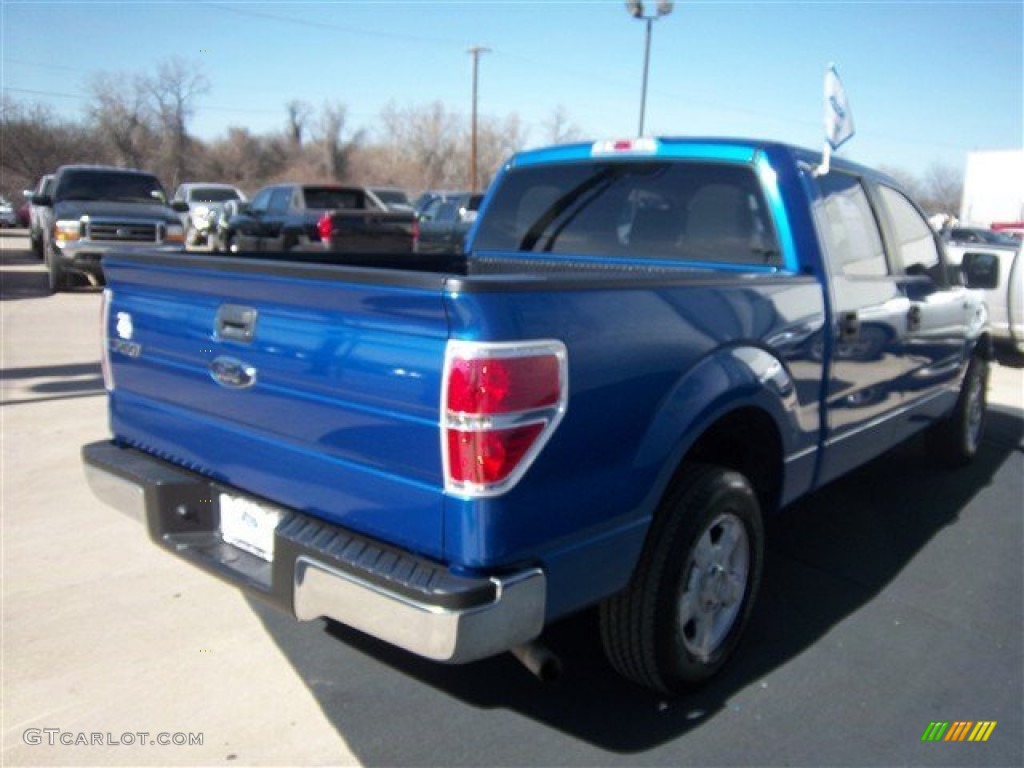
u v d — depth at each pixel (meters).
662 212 4.24
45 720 3.03
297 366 2.69
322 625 3.73
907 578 4.45
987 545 4.91
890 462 6.52
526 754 2.95
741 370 3.14
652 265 4.18
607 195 4.45
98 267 14.45
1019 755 3.03
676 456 2.91
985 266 5.33
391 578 2.41
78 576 4.07
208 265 2.90
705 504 3.05
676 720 3.17
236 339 2.88
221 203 22.80
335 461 2.65
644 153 4.34
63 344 9.75
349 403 2.56
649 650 3.03
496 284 2.31
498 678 3.39
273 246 15.60
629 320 2.69
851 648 3.72
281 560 2.71
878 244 4.51
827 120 3.93
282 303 2.71
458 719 3.12
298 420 2.73
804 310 3.57
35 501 4.95
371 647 3.58
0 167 49.28
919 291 4.80
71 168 15.41
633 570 2.88
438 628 2.34
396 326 2.42
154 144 51.56
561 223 4.62
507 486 2.36
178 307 3.13
